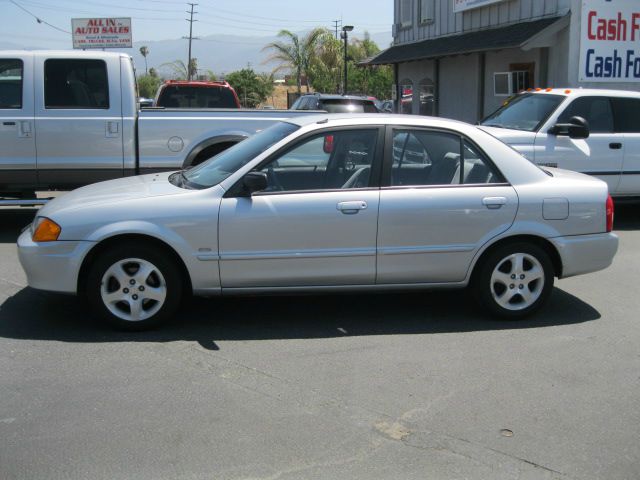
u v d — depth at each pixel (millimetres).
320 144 5238
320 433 3684
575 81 13430
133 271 5086
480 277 5449
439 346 4992
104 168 8242
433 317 5656
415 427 3764
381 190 5207
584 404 4066
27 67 7992
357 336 5184
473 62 17609
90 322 5363
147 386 4227
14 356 4668
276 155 5180
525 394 4191
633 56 13625
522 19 15602
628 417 3912
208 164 5762
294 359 4703
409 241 5234
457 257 5328
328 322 5492
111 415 3848
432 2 19766
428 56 17672
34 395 4082
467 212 5270
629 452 3535
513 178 5410
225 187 5082
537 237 5441
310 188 5199
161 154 8305
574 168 9133
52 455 3428
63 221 4953
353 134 5281
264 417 3852
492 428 3766
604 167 9258
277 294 5250
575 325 5492
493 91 16891
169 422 3779
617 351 4934
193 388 4211
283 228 5070
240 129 8406
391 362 4672
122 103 8164
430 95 20219
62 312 5594
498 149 5453
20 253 5070
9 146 8023
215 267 5070
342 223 5121
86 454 3441
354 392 4188
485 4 16594
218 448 3518
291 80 39938
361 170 5254
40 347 4836
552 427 3785
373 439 3629
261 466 3359
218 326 5352
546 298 5547
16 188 8211
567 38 13781
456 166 5383
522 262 5469
